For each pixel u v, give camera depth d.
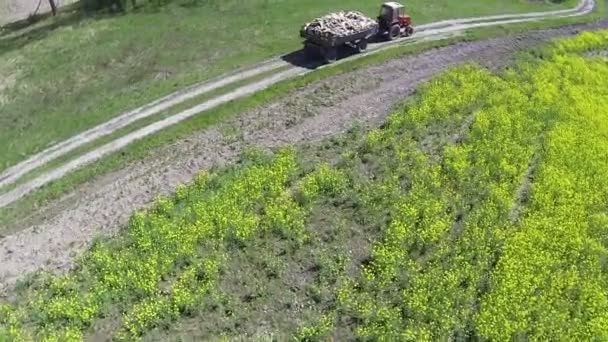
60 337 27.28
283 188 35.69
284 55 51.69
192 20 59.25
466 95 44.19
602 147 40.53
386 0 63.50
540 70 48.91
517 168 37.78
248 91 46.94
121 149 42.03
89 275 30.30
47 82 51.16
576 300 29.95
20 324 28.03
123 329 27.89
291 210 33.56
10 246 33.78
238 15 59.50
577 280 30.59
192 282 29.67
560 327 28.19
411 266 30.70
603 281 30.94
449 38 54.50
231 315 28.53
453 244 32.34
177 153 40.72
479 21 60.22
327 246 32.09
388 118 41.44
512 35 56.75
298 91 46.16
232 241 32.06
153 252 31.28
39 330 27.75
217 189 35.75
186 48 54.00
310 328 27.66
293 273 30.61
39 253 32.94
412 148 38.88
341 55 50.62
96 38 57.75
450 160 37.94
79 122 45.50
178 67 51.31
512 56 51.59
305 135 40.81
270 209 33.50
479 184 36.03
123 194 37.19
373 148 38.59
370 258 31.48
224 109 44.91
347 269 30.86
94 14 67.00
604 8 73.31
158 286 29.77
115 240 32.62
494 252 31.86
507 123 41.31
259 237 32.41
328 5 61.53
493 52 52.41
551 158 38.72
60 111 47.41
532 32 58.06
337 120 42.22
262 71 49.44
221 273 30.47
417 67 49.00
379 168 37.03
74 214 36.03
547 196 35.19
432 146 39.44
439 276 30.12
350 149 38.91
